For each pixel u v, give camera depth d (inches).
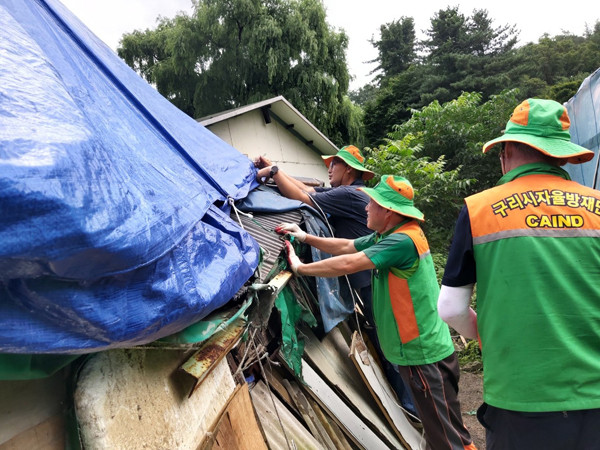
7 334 26.9
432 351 98.8
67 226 26.7
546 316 55.1
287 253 102.3
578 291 55.4
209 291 48.4
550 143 61.0
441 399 98.1
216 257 56.8
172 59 677.3
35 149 27.0
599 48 1413.6
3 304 27.3
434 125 464.4
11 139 26.3
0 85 30.4
